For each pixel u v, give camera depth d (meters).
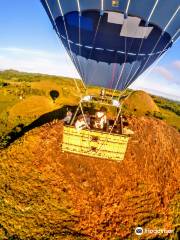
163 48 11.17
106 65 11.22
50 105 44.00
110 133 9.46
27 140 22.17
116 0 9.73
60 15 10.66
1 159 20.69
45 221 16.61
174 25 10.45
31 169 19.78
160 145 23.33
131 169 20.44
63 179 19.09
